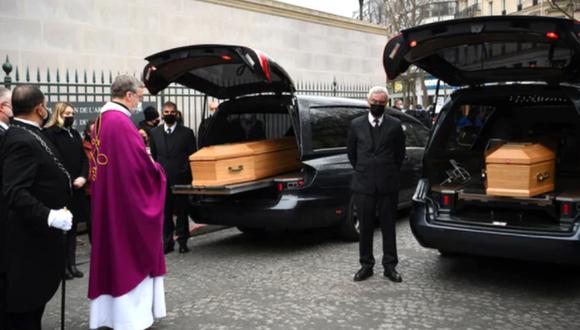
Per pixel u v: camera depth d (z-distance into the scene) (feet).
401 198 25.32
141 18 35.58
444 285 17.13
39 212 11.49
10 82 24.20
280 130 25.38
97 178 13.25
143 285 13.42
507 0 130.72
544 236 15.14
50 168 12.07
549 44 15.30
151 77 21.03
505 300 15.69
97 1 33.45
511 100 20.27
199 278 18.74
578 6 90.89
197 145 24.26
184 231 22.84
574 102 16.46
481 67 18.13
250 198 21.80
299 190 20.89
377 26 54.65
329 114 22.99
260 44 43.16
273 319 14.56
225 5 40.40
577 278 17.63
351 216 22.90
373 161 17.51
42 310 12.52
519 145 16.25
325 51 48.91
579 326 13.65
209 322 14.48
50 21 31.45
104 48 33.83
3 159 11.78
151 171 13.56
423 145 27.99
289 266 19.81
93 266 13.20
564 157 18.16
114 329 13.12
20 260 11.68
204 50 19.51
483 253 16.28
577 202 15.16
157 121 26.07
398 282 17.52
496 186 16.01
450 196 17.29
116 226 13.02
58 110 19.54
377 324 14.01
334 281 17.81
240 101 22.98
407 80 97.71
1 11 29.58
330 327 13.87
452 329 13.58
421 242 17.46
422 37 15.85
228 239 25.20
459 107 18.53
